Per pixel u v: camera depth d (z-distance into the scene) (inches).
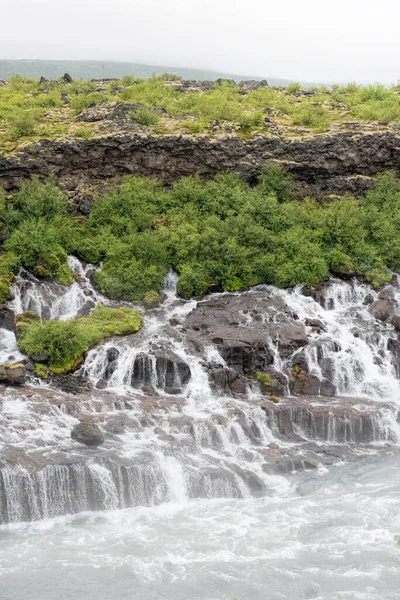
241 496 797.9
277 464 858.1
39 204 1362.0
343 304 1301.7
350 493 797.9
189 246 1346.0
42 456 781.9
